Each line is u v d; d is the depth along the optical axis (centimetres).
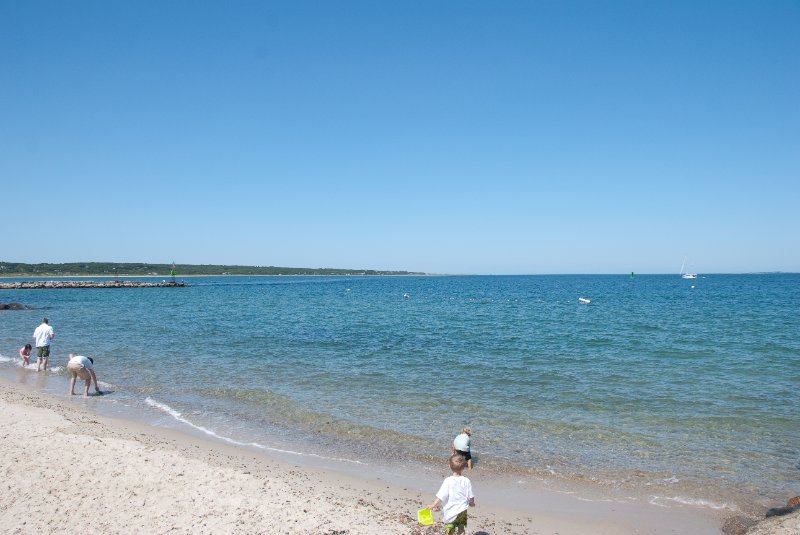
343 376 1867
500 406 1473
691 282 16312
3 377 1886
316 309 5138
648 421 1328
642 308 5103
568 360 2162
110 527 707
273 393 1622
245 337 2934
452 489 690
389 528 755
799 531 718
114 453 1002
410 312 4753
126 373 1934
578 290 10431
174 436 1202
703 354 2278
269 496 841
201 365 2084
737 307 5100
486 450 1136
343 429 1280
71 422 1223
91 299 6794
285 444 1172
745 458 1080
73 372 1574
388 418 1366
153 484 861
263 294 8538
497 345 2594
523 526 802
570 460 1077
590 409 1440
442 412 1420
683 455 1099
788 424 1295
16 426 1155
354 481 966
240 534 705
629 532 786
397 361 2158
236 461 1041
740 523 786
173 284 11425
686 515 839
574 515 841
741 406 1454
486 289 11244
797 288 10512
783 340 2670
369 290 10650
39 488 822
